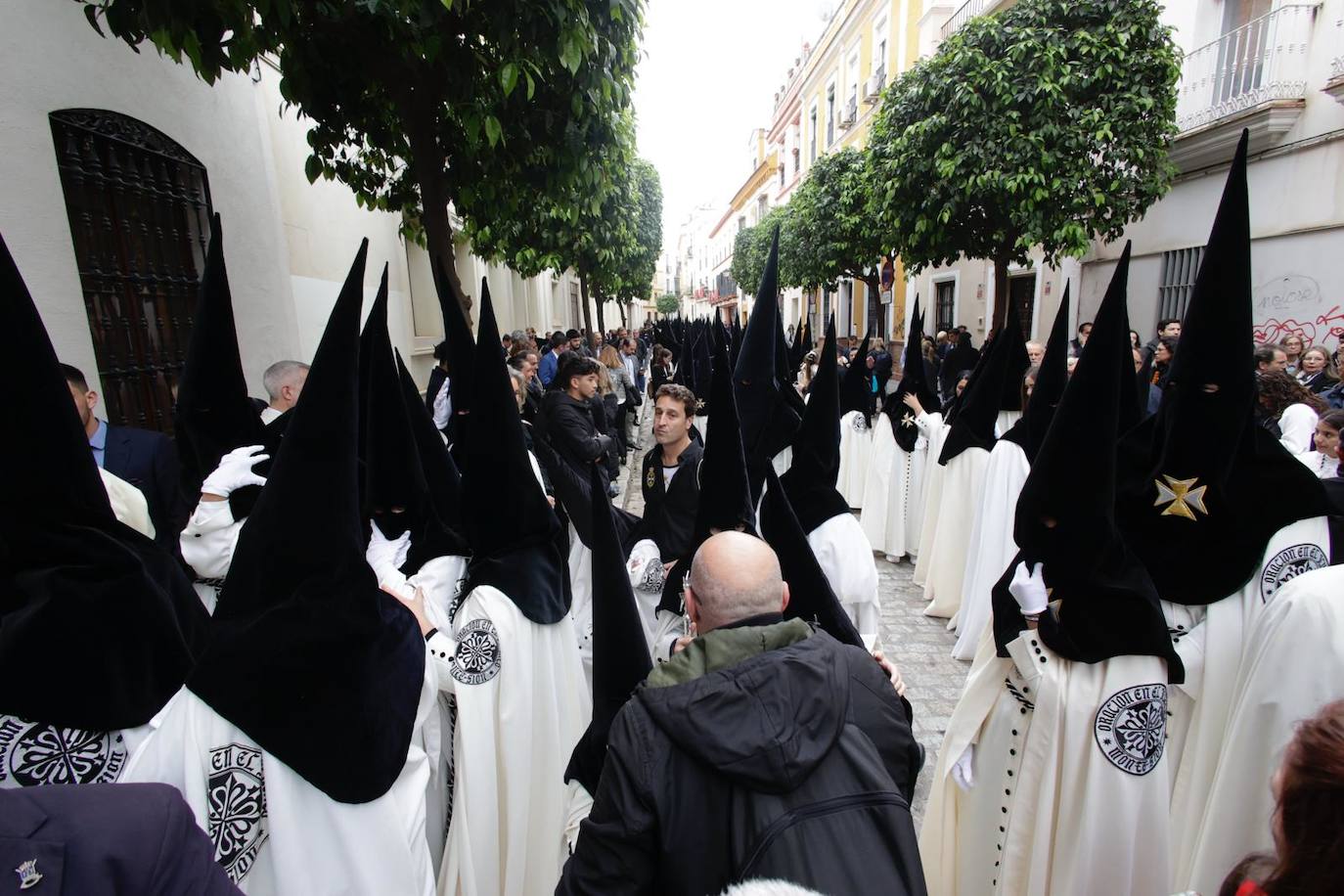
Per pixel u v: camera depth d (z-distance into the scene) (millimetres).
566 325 26203
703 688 1128
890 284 13906
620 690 1663
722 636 1221
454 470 2504
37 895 846
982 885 2096
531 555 2227
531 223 6590
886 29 18766
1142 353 6359
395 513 2236
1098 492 1782
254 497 2248
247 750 1399
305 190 5992
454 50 3383
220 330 2561
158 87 3992
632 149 5551
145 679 1438
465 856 1945
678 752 1124
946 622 4664
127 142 3799
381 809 1477
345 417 1395
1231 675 2049
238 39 3025
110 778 1384
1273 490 2035
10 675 1305
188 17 2738
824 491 2711
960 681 3883
